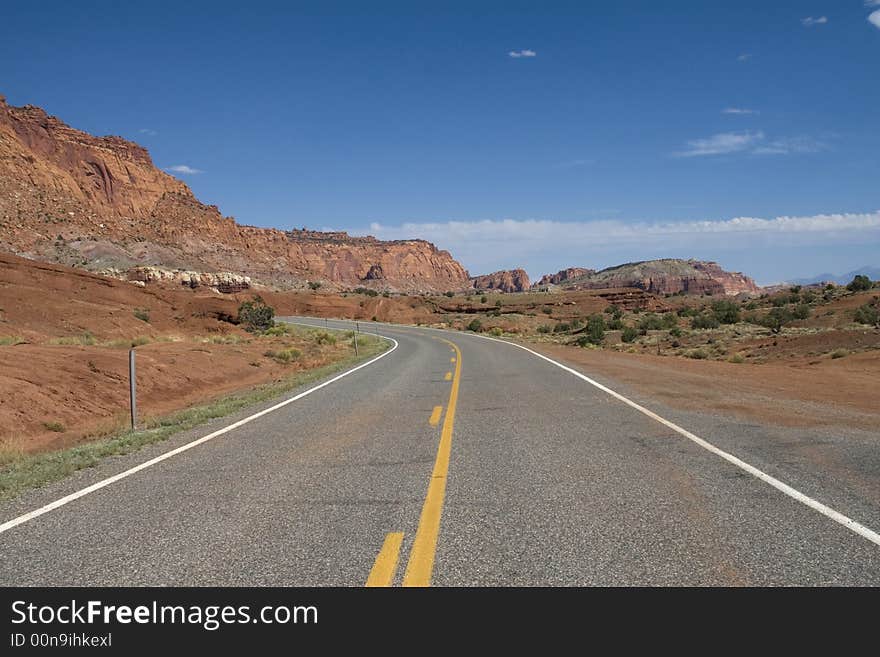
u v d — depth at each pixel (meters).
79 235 173.62
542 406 11.16
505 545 4.33
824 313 67.25
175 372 19.89
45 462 7.70
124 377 17.38
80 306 34.25
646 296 160.38
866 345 29.73
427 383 16.09
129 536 4.79
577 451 7.31
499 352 28.92
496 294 191.75
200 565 4.18
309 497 5.73
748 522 4.64
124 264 161.25
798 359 30.19
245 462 7.40
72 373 16.02
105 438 10.49
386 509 5.27
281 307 112.19
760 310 94.00
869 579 3.66
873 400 11.00
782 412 9.73
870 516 4.71
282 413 11.57
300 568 4.07
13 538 4.82
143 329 35.88
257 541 4.58
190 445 8.65
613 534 4.47
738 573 3.79
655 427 8.68
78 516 5.36
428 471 6.60
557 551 4.20
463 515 5.03
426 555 4.20
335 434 9.12
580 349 31.23
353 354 33.66
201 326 45.47
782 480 5.76
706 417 9.38
